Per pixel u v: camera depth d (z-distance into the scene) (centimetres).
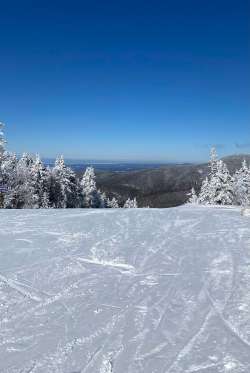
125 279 634
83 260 759
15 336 423
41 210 1625
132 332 431
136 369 352
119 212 1532
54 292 570
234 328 436
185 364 359
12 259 768
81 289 583
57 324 454
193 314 481
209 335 420
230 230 1085
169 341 407
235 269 681
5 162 4656
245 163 4709
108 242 927
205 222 1244
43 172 5347
